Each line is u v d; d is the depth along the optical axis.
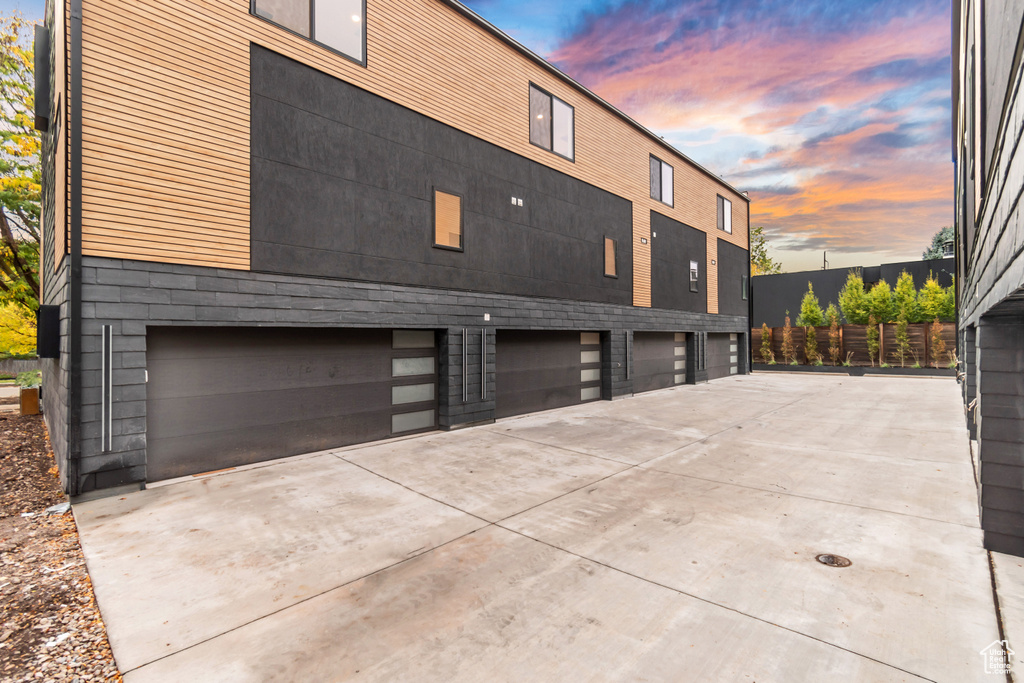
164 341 5.31
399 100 7.32
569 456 6.33
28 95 16.41
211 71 5.40
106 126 4.67
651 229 13.80
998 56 2.45
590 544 3.54
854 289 20.84
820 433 7.82
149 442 5.20
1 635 2.45
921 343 18.38
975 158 5.00
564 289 10.55
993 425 3.36
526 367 9.97
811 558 3.28
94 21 4.62
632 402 11.73
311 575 3.09
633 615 2.58
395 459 6.21
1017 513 3.27
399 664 2.18
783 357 21.84
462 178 8.30
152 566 3.21
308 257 6.22
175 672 2.13
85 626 2.54
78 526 3.93
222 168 5.46
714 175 17.20
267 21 5.88
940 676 2.04
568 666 2.15
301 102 6.18
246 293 5.65
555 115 10.43
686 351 16.16
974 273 5.11
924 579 2.96
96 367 4.62
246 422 5.95
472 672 2.11
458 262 8.22
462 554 3.39
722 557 3.30
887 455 6.32
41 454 6.44
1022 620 2.48
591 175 11.45
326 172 6.42
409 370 7.84
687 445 6.97
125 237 4.78
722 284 18.09
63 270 5.00
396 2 7.32
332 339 6.84
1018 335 3.30
